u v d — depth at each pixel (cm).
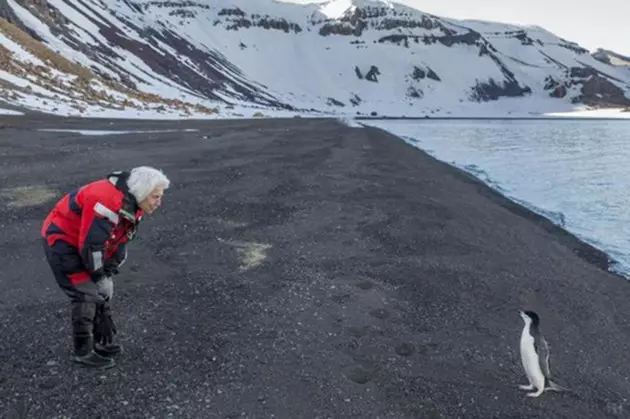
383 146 2536
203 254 721
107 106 3859
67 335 470
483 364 473
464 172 1834
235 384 410
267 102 15312
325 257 741
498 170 2016
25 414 355
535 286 691
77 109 3222
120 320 504
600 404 425
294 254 746
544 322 582
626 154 2844
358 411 388
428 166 1880
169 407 374
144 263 670
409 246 823
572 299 656
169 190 1110
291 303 573
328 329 518
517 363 479
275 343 480
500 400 417
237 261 702
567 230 1051
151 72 9500
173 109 5044
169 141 2062
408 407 398
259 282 630
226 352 458
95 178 1141
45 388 385
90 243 370
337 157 1884
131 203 379
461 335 528
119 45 10238
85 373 408
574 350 520
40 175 1142
